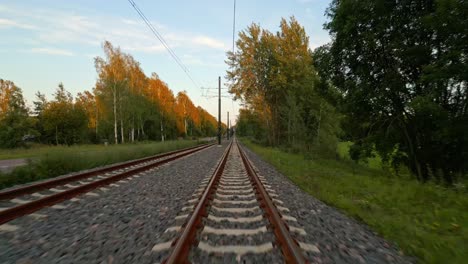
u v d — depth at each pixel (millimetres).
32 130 45281
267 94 40438
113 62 44812
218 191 8414
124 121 53219
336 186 10516
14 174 10414
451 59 12312
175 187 9375
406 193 8977
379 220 6242
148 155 22719
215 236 4590
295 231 4938
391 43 14953
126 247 4297
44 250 4250
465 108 13625
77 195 7930
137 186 9531
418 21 13828
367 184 10867
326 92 19797
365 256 4238
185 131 89500
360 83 16828
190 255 3842
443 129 13062
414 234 5383
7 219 5645
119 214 6211
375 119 17969
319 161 20766
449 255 4422
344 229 5598
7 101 46125
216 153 26719
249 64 38219
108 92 44906
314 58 19219
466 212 6762
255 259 3783
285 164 17969
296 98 29906
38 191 8523
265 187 9219
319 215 6543
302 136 28641
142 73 59219
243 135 136750
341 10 15328
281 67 35281
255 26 37625
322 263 3811
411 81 15992
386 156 18266
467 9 11086
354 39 15945
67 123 53125
